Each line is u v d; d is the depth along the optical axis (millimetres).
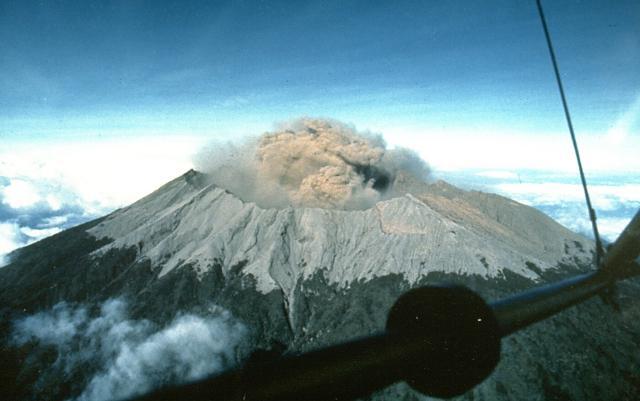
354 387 2113
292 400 1944
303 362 2049
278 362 2055
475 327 2447
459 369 2393
